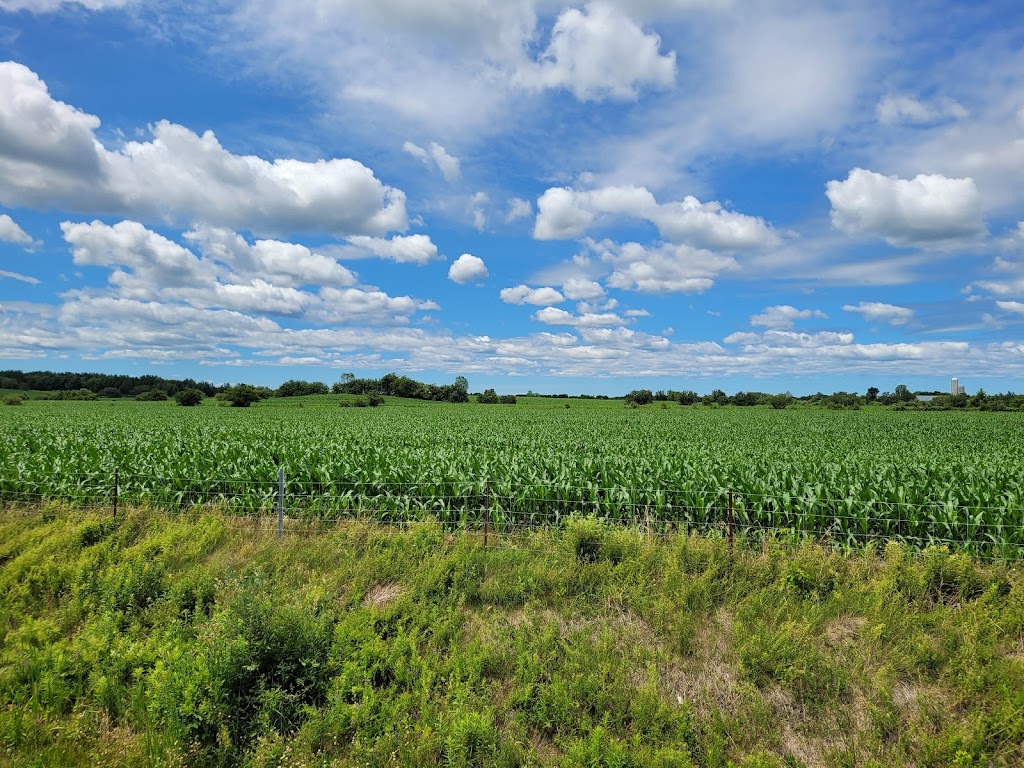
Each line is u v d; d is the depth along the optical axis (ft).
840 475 42.57
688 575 26.02
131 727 17.66
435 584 25.86
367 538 31.68
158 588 25.59
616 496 38.52
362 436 83.76
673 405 333.21
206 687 17.15
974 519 30.50
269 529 34.17
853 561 27.04
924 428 122.62
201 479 42.86
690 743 17.10
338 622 22.86
